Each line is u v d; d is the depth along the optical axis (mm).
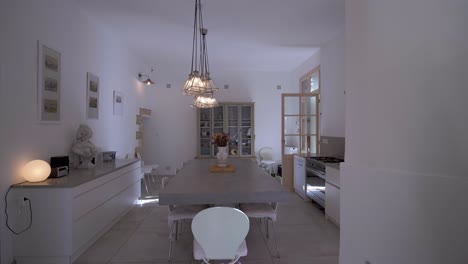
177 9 3432
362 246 1483
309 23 3867
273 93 6984
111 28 4102
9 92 2324
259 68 6789
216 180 2773
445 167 1025
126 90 5105
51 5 2869
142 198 4680
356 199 1540
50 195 2344
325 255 2619
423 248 1098
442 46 1030
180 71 6809
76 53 3361
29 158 2564
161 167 6836
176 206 2725
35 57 2646
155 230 3236
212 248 1685
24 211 2334
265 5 3303
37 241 2344
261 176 3010
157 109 6785
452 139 1001
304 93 5680
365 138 1463
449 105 1009
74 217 2406
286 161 5309
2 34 2244
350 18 1603
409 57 1160
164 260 2518
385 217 1298
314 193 4180
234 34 4312
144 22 3865
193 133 6848
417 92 1125
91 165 3344
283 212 3934
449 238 1008
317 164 4000
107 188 3115
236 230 1658
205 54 5520
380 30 1335
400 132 1210
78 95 3418
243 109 6688
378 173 1345
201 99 3834
